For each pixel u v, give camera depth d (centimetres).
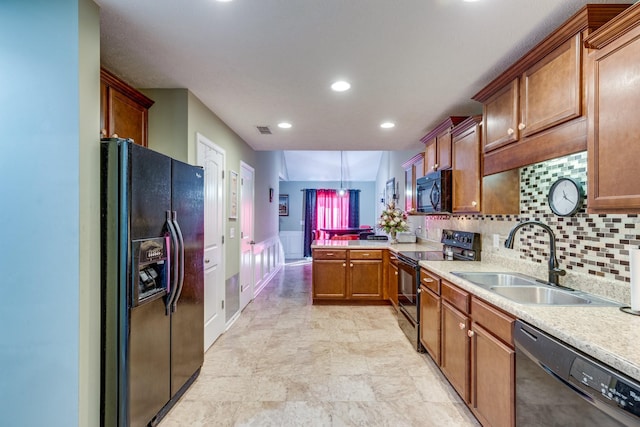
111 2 155
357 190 994
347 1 153
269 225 645
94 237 158
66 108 149
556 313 139
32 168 150
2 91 150
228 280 368
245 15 164
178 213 213
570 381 112
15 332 151
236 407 211
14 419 152
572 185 186
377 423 195
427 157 382
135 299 165
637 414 88
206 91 268
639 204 114
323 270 451
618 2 150
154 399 186
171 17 167
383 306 448
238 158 409
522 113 190
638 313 137
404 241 493
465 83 247
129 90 224
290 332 346
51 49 149
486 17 165
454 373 218
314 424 194
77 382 149
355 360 279
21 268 151
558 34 157
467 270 244
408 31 178
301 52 202
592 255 174
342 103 292
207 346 302
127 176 162
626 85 119
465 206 273
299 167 934
